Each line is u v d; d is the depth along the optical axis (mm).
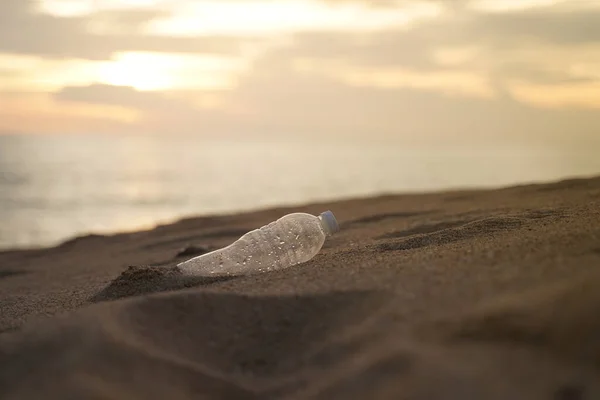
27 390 776
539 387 704
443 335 763
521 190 2150
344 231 1673
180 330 844
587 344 730
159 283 1124
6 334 873
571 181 2156
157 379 780
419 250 1055
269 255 1169
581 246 896
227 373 803
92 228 5375
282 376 792
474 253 934
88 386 766
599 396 689
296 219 1198
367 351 773
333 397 746
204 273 1151
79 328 833
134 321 843
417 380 726
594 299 752
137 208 6902
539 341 744
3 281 1690
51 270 1809
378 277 891
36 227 5359
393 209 2082
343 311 844
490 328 760
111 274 1525
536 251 902
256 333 840
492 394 702
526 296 783
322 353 798
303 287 903
